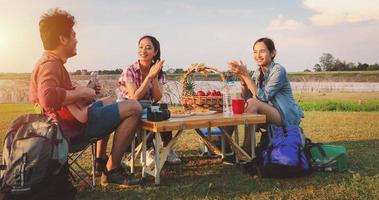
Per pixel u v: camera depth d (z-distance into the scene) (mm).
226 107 3771
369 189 3014
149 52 3805
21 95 12461
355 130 6461
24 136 2477
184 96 3957
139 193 3006
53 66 2715
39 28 2793
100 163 3596
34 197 2463
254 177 3404
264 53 4012
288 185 3166
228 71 3941
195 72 4039
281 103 3887
